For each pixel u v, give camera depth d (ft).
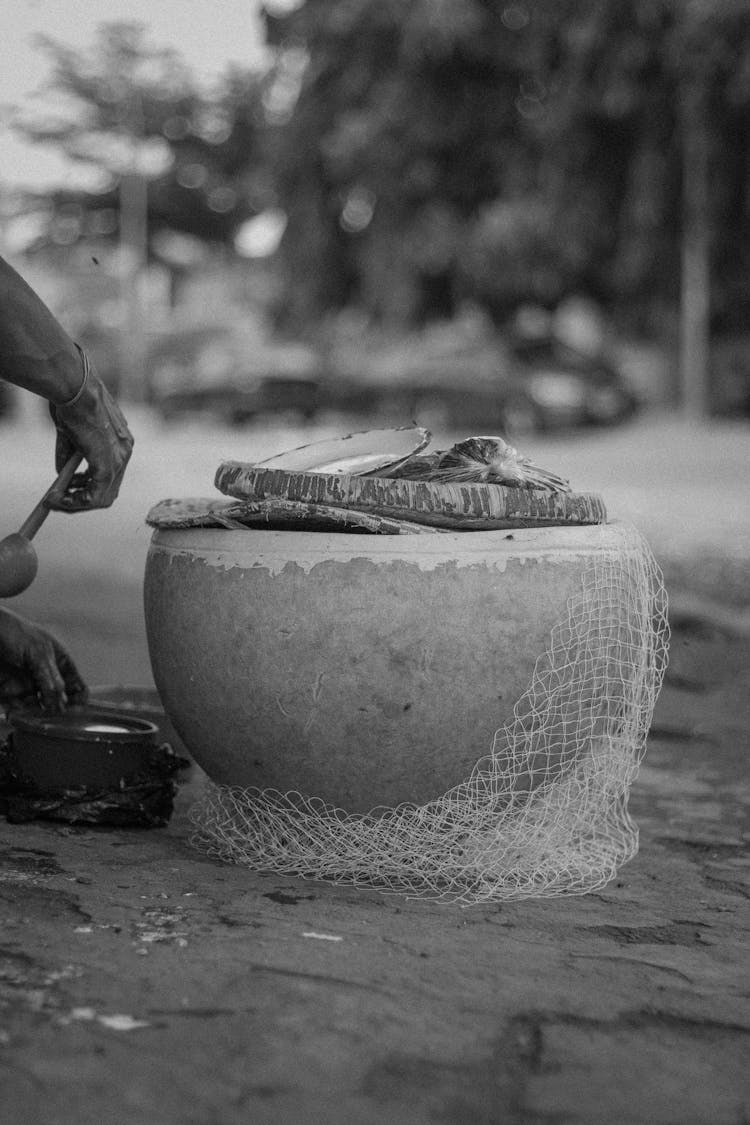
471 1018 7.70
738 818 12.87
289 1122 6.41
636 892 10.44
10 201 168.55
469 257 92.68
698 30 77.56
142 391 141.08
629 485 49.73
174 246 187.73
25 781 11.19
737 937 9.45
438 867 10.22
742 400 92.63
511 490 10.22
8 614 11.86
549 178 87.15
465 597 9.74
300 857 10.38
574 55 82.12
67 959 8.17
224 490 10.73
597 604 10.22
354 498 10.03
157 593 10.62
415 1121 6.50
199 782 13.30
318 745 10.00
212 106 178.40
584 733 10.41
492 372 78.02
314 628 9.73
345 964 8.39
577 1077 7.07
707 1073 7.23
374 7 92.94
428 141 93.15
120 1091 6.58
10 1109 6.35
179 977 7.98
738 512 40.91
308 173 101.55
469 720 9.95
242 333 143.95
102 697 14.12
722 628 23.29
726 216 84.53
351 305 107.04
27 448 78.79
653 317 91.56
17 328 10.00
